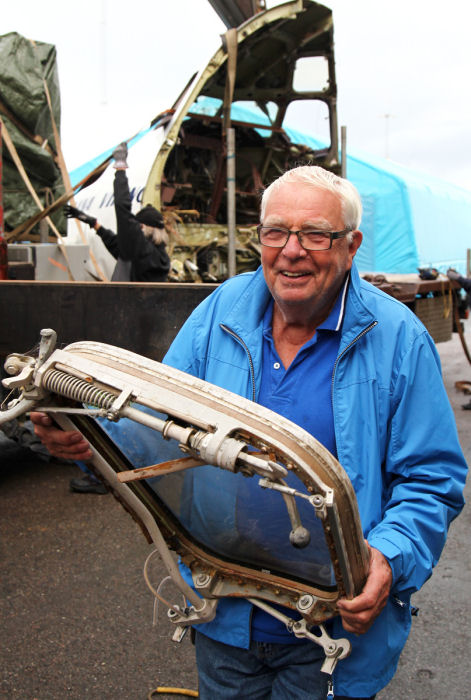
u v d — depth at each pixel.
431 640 2.51
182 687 2.20
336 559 1.06
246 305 1.43
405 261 17.83
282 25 6.15
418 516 1.24
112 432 1.23
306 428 1.34
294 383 1.37
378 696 2.18
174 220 5.90
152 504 1.32
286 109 7.30
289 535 1.14
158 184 5.68
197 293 2.96
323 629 1.22
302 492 1.05
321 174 1.32
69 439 1.16
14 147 5.48
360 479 1.28
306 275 1.31
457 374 8.20
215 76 6.23
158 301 2.98
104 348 1.09
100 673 2.26
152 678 2.24
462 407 6.33
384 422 1.30
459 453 1.31
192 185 6.85
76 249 4.85
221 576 1.33
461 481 1.32
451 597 2.82
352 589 1.11
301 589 1.23
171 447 1.20
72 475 4.14
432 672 2.32
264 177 7.64
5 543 3.18
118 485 1.24
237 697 1.40
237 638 1.33
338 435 1.30
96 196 6.69
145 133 7.11
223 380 1.42
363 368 1.31
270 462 0.90
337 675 1.27
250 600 1.30
